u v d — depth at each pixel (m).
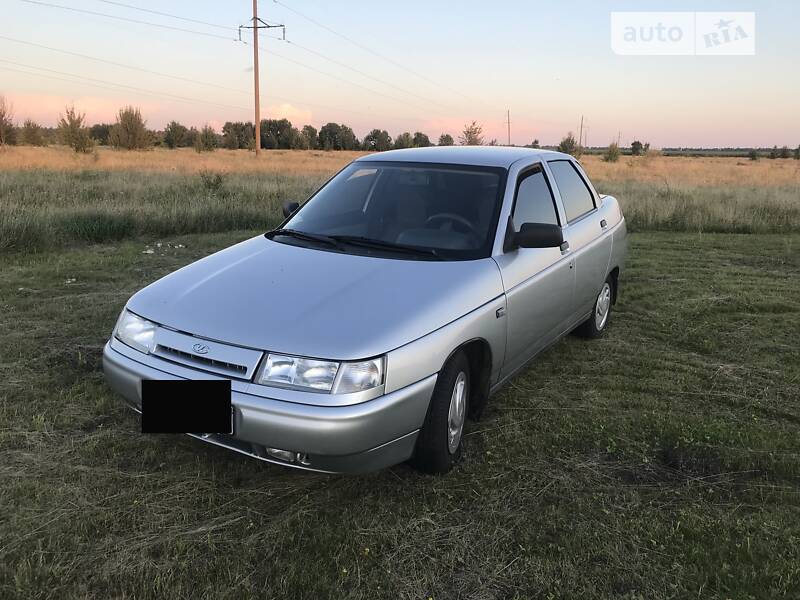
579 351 4.99
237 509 2.79
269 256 3.46
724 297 6.61
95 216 9.78
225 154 52.22
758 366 4.72
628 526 2.73
